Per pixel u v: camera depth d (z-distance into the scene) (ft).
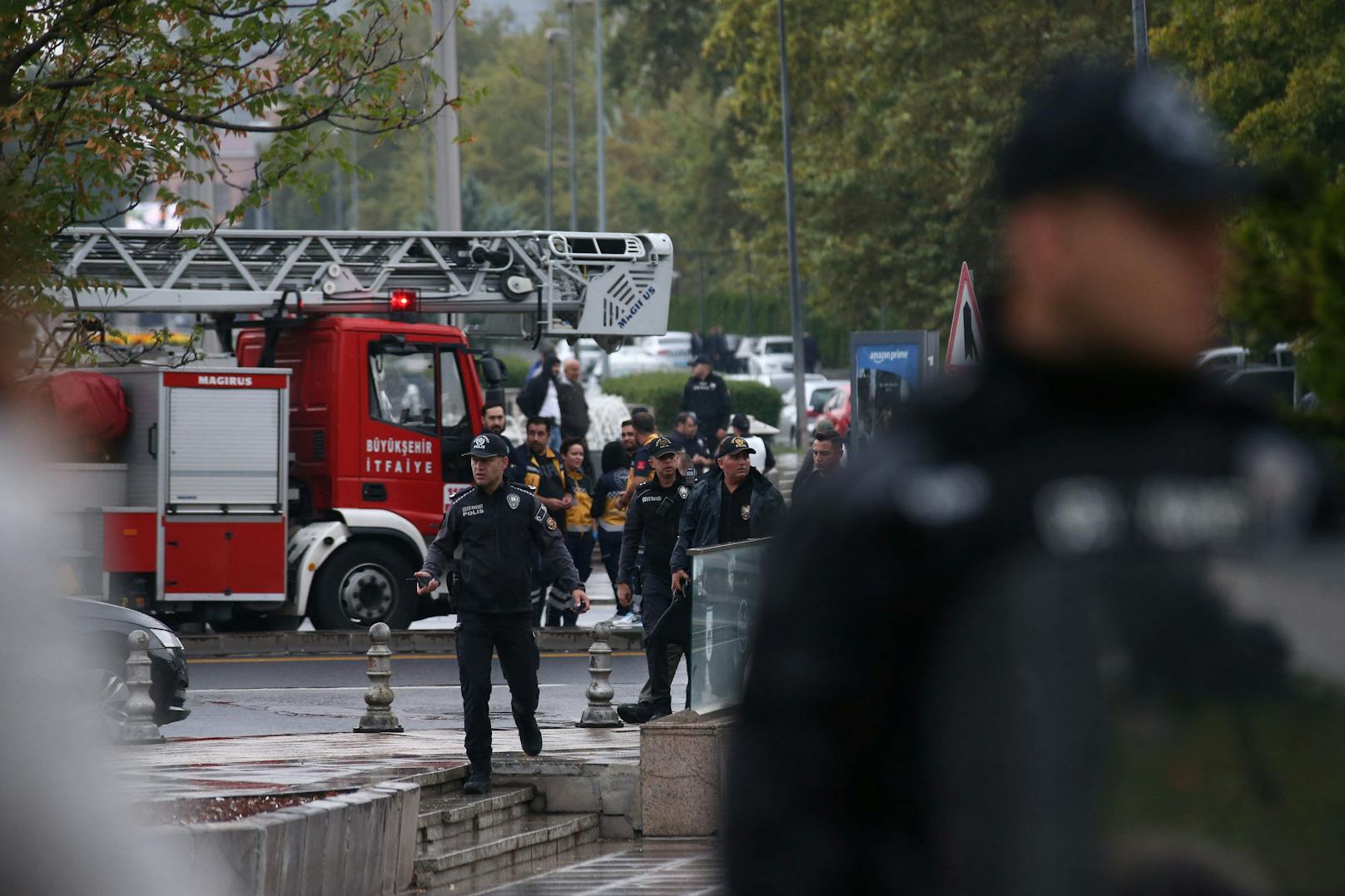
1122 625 18.13
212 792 84.07
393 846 85.20
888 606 18.48
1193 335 18.90
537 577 192.65
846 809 18.71
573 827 102.12
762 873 18.80
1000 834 18.25
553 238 206.69
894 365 174.81
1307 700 18.08
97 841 55.67
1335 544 18.56
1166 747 18.04
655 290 211.00
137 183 141.18
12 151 136.98
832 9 451.53
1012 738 18.21
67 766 54.24
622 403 400.88
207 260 194.80
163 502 183.83
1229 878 17.89
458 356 196.75
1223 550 18.30
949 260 418.51
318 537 190.70
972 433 18.88
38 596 53.36
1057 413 18.89
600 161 604.08
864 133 444.55
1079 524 18.26
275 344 197.47
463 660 102.58
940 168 416.26
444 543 104.06
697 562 100.27
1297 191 44.24
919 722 18.49
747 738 19.08
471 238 203.82
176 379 183.93
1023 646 18.17
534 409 258.98
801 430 400.47
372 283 200.23
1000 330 19.26
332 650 188.96
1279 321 44.47
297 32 142.41
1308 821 17.97
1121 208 18.53
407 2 146.00
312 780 92.84
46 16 135.44
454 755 109.81
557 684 160.25
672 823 99.45
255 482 186.50
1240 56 270.67
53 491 52.95
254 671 172.04
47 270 128.98
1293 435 19.10
